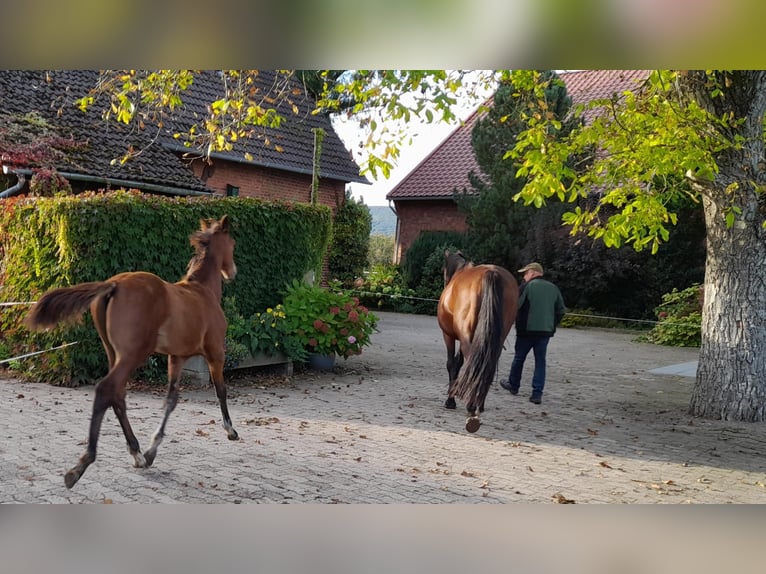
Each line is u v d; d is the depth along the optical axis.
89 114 15.34
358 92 7.60
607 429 8.21
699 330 17.78
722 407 8.91
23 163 12.60
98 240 9.23
